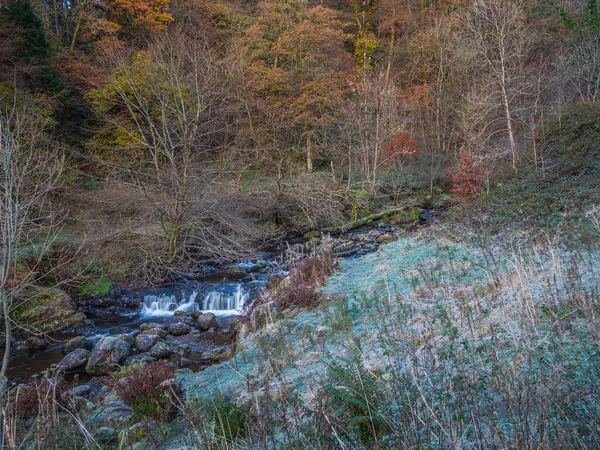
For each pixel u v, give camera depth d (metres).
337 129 27.53
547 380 2.95
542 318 4.57
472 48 26.78
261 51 28.23
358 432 3.04
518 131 24.23
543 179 14.39
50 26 28.47
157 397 5.57
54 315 11.77
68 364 9.19
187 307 13.17
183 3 30.20
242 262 16.75
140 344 9.80
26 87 19.06
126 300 13.45
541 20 27.66
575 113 19.14
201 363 8.78
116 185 16.17
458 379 3.13
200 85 18.03
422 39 32.44
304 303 9.16
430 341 4.53
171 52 16.66
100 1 27.09
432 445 2.61
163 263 15.05
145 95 18.53
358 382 3.43
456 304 5.96
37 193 8.97
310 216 20.12
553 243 7.30
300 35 26.67
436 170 24.44
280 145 25.97
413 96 30.69
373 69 34.38
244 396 5.29
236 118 23.70
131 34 27.61
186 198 15.44
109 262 14.58
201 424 4.09
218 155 21.05
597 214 8.40
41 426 4.67
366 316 7.22
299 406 3.73
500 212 12.16
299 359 6.25
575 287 4.99
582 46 21.53
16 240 6.63
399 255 11.38
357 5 36.50
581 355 3.45
